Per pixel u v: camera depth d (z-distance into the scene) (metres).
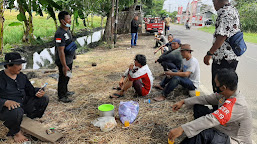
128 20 15.60
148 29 16.98
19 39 8.02
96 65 6.84
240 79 5.74
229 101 1.93
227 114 1.88
